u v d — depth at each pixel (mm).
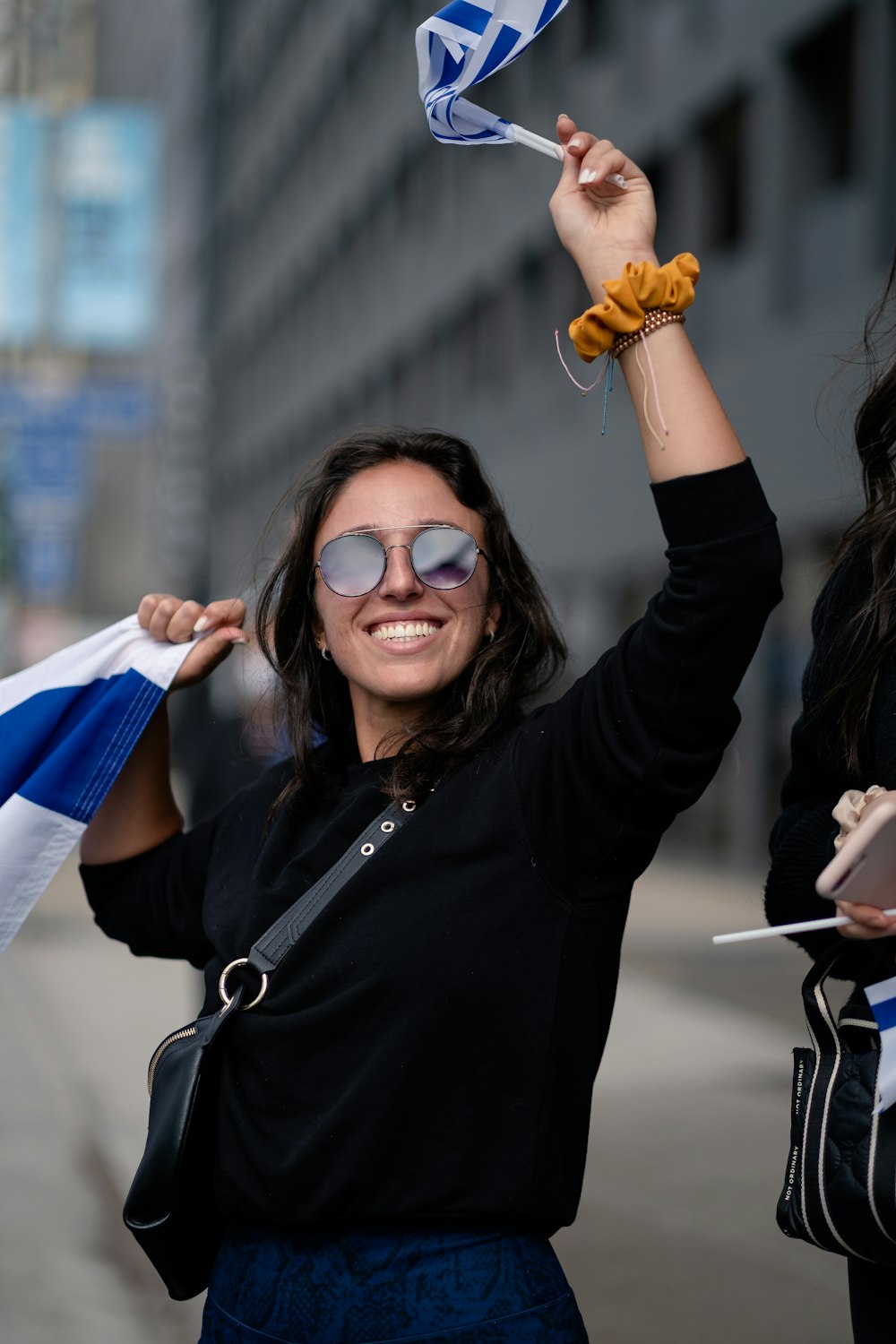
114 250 22547
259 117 40844
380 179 28156
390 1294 1860
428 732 2051
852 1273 1906
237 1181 1951
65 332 23078
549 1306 1874
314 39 33781
